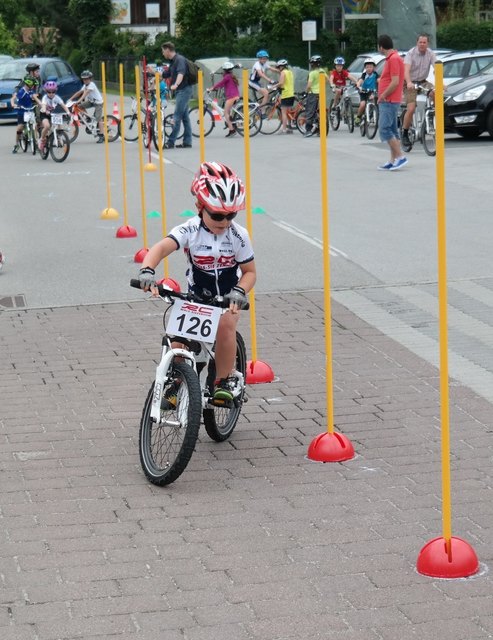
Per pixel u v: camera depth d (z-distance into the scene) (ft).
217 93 131.03
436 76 17.30
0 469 23.99
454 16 194.39
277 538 20.13
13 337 35.86
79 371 31.91
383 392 29.30
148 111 81.15
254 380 30.40
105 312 38.96
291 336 35.32
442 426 18.37
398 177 67.56
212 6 195.52
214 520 21.03
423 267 44.62
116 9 245.24
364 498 22.04
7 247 51.29
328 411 24.68
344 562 19.04
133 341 35.12
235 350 24.34
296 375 31.07
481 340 34.27
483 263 44.91
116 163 81.71
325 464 24.11
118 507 21.74
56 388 30.27
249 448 25.26
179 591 18.01
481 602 17.44
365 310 38.45
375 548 19.62
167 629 16.72
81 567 18.95
